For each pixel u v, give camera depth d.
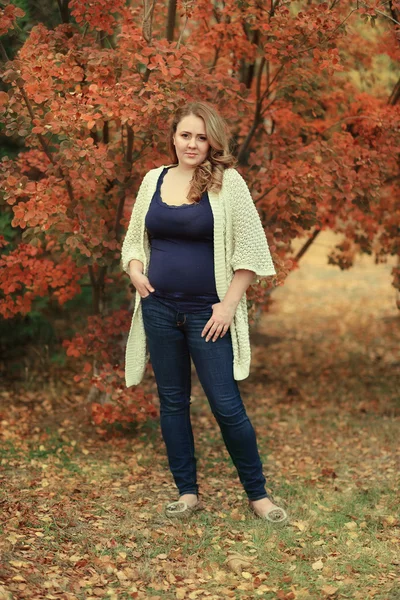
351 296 11.16
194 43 4.93
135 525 3.41
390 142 4.48
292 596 2.78
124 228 4.55
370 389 6.20
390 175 5.04
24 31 4.52
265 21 4.18
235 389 3.35
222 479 4.11
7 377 6.18
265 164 4.29
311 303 10.69
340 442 4.87
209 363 3.28
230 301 3.21
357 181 4.32
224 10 4.15
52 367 6.45
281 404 5.82
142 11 4.51
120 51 3.84
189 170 3.26
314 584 2.91
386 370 6.84
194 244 3.21
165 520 3.49
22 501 3.54
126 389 4.40
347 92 5.09
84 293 6.46
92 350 4.46
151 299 3.30
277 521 3.44
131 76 3.76
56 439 4.66
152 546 3.21
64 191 4.40
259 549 3.20
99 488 3.85
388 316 9.56
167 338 3.33
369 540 3.32
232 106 4.23
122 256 3.45
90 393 5.19
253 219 3.22
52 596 2.66
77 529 3.30
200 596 2.80
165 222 3.19
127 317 4.39
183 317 3.26
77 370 6.42
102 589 2.79
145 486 3.93
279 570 3.03
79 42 4.04
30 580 2.76
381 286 11.92
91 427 4.94
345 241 6.00
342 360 7.29
